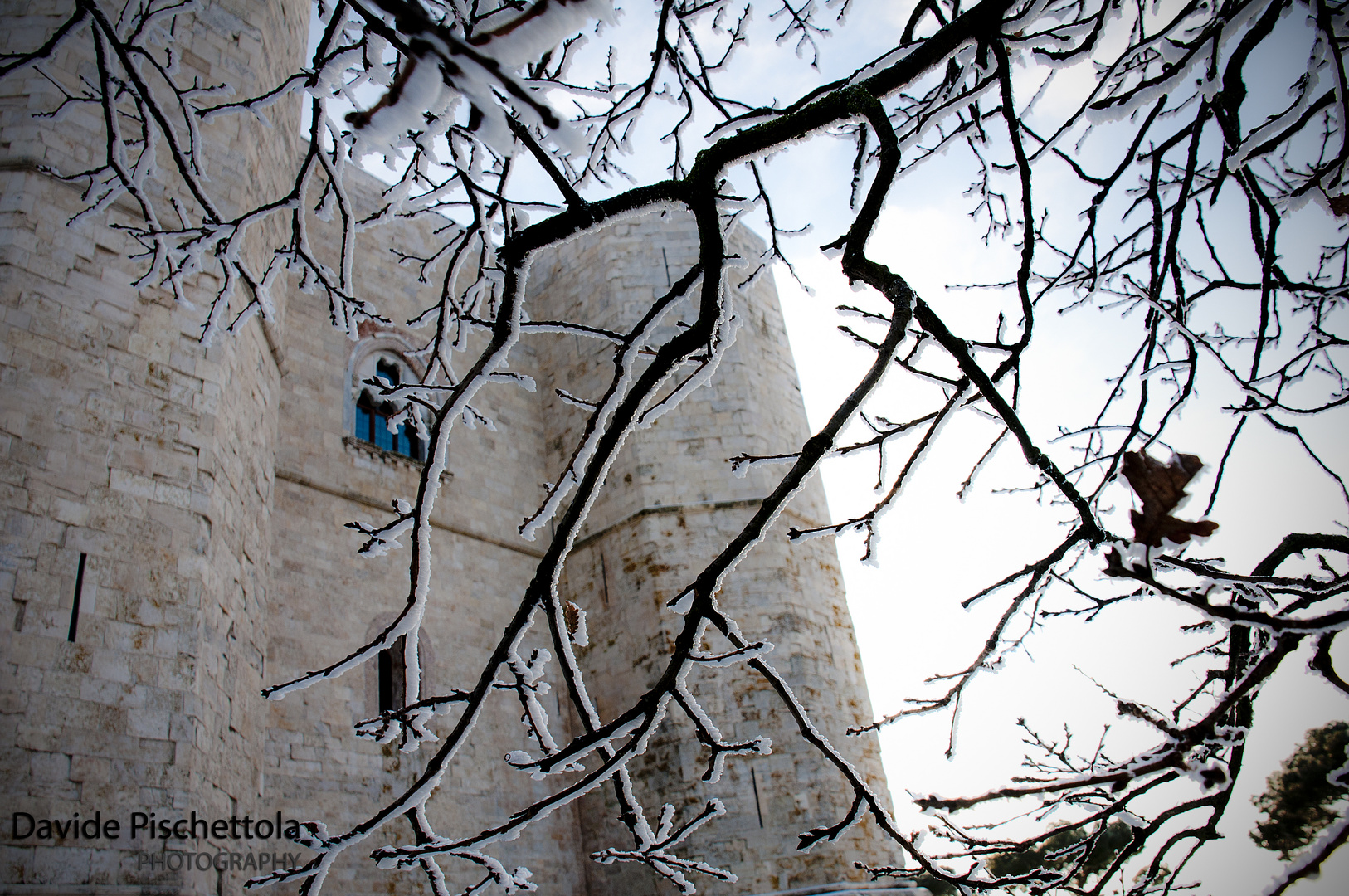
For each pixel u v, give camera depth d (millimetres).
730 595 13602
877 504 2953
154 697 6875
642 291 16312
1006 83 2861
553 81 4137
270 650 10492
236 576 9070
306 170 4090
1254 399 3693
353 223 4535
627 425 2732
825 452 2584
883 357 2520
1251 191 3678
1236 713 3314
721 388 15555
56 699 6320
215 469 8250
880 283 2588
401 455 13523
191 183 3982
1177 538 1610
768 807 12016
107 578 6984
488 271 4309
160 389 8023
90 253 7941
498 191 3979
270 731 9969
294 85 3820
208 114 3949
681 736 12445
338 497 12391
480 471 14773
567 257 17562
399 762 11219
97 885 5957
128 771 6461
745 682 12914
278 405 12062
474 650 13039
